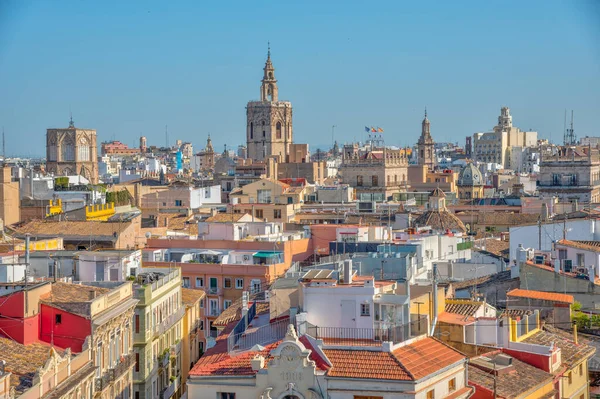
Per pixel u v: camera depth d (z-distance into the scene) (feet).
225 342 262.67
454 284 357.00
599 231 440.04
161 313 354.54
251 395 221.46
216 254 458.50
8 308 254.88
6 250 411.95
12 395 211.61
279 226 534.78
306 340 226.38
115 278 360.69
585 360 275.59
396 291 258.37
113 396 282.36
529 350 255.09
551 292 322.14
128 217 534.78
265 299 317.42
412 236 455.63
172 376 364.38
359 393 215.72
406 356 222.89
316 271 261.03
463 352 252.83
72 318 264.93
